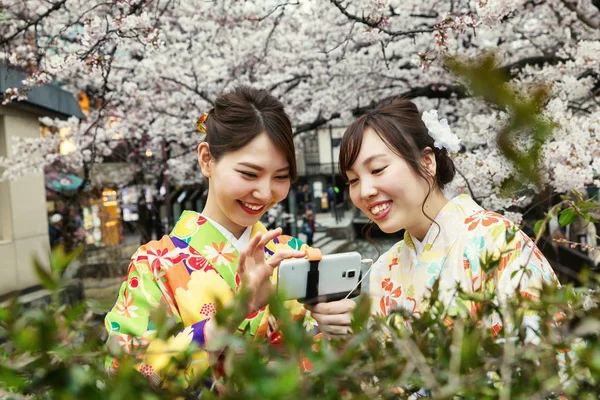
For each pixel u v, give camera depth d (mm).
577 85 4637
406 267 1933
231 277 1921
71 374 513
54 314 538
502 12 3852
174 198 16000
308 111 9453
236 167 1829
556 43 6965
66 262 548
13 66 6352
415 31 4270
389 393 624
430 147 1887
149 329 1768
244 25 7855
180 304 1825
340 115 8281
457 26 4102
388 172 1797
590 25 4809
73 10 6867
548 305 771
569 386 647
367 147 1818
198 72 8141
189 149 10086
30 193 10031
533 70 5531
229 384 571
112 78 8312
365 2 4168
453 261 1748
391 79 7832
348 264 1759
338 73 7738
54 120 10117
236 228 2018
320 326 1674
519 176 392
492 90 359
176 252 1903
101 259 10305
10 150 9570
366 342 668
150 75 7781
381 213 1849
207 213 2033
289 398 494
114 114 9586
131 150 13758
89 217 15750
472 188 4227
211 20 7875
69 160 10031
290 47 8258
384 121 1824
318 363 569
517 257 1597
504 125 378
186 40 8289
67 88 11016
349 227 18406
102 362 566
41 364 519
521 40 7145
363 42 7633
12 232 9422
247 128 1815
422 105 8727
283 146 1845
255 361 521
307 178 30359
